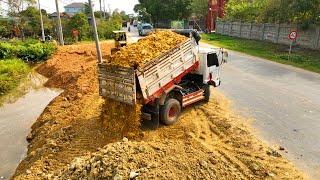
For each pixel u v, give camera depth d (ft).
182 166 23.49
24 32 159.94
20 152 36.63
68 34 157.99
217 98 47.06
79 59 89.56
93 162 24.44
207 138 33.24
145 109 35.99
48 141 34.22
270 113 40.47
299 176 25.85
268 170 26.27
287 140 32.65
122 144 26.27
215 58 42.68
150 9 244.01
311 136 33.60
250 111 41.24
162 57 34.68
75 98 50.37
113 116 35.32
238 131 34.30
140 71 32.37
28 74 81.20
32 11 170.71
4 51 93.04
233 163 27.30
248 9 146.51
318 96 47.65
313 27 90.53
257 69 69.36
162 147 26.43
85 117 40.14
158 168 22.68
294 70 67.67
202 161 24.45
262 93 49.83
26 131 42.73
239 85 55.26
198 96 41.11
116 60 35.27
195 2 207.51
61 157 30.86
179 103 37.58
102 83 35.32
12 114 50.03
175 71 37.04
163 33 39.45
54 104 49.08
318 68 68.74
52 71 79.41
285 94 49.03
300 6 88.84
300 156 29.35
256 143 31.58
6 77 69.51
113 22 202.49
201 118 38.68
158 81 34.76
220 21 169.78
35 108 53.06
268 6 110.83
